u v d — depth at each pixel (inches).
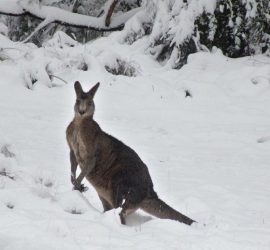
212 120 1695.4
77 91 808.9
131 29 2470.5
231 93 1939.0
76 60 2132.1
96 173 813.9
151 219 816.9
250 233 764.6
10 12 2618.1
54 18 2637.8
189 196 939.3
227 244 692.7
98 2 2827.3
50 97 1862.7
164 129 1561.3
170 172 1155.9
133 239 692.1
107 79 2025.1
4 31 2598.4
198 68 2164.1
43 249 616.7
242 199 986.1
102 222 745.6
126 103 1843.0
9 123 1471.5
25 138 1328.7
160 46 2383.1
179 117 1718.8
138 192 791.7
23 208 763.4
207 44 2319.1
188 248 673.6
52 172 1003.3
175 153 1337.4
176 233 732.0
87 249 636.1
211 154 1354.6
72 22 2655.0
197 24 2290.8
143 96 1903.3
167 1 2370.8
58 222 685.3
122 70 2186.3
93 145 799.1
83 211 792.9
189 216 849.5
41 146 1261.1
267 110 1787.6
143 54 2347.4
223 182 1106.1
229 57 2374.5
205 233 741.3
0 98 1786.4
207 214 855.1
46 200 794.8
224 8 2313.0
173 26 2290.8
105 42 2445.9
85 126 796.6
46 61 2034.9
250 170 1222.9
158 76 2114.9
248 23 2309.3
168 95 1915.6
